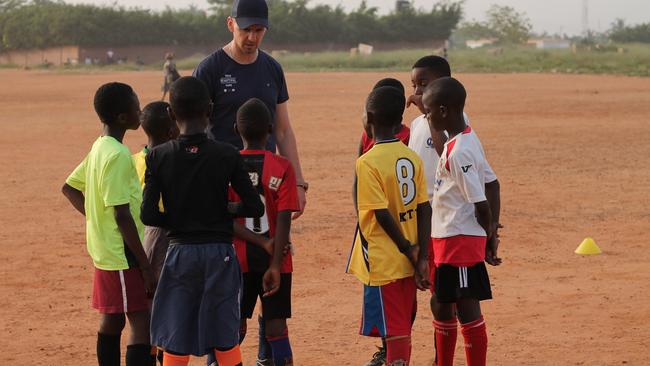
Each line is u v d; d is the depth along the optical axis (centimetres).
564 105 3166
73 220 1254
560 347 698
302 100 3622
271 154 559
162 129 603
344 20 12200
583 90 4016
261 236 555
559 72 6256
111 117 550
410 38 12631
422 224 549
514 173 1623
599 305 811
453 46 15175
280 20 11662
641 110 2911
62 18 11006
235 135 627
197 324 502
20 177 1648
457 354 684
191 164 498
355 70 7212
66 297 866
